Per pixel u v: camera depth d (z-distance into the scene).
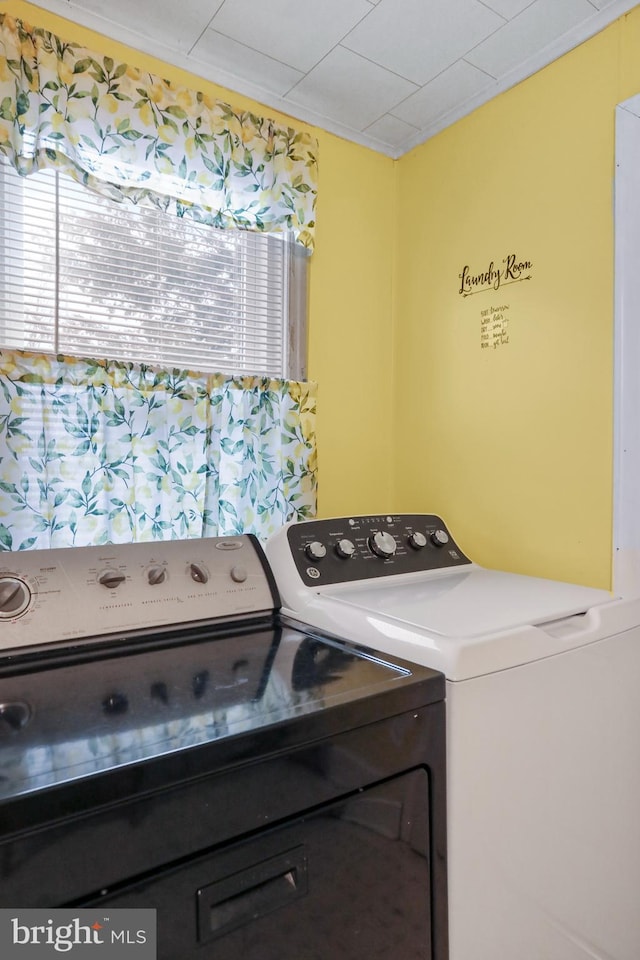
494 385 1.68
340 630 1.15
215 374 1.55
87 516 1.38
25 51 1.27
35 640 1.03
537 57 1.53
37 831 0.58
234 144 1.58
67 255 1.38
